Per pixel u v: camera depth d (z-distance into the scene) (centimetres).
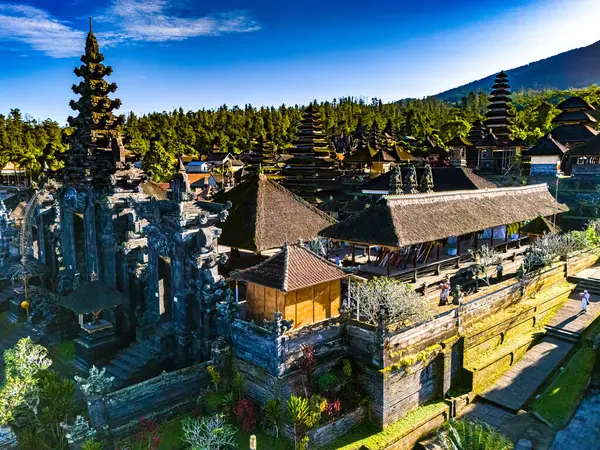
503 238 4266
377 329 2155
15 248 4553
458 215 3325
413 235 2867
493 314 2886
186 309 2505
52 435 2189
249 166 8069
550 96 16250
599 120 9250
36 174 9825
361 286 2538
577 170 6122
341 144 13750
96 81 3206
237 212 3225
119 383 2414
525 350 2930
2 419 2077
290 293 2242
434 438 2228
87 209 3139
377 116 17850
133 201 2775
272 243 2991
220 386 2283
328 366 2236
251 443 1731
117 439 2041
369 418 2188
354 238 2945
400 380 2217
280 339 2052
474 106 17538
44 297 3456
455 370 2522
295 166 6109
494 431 2041
